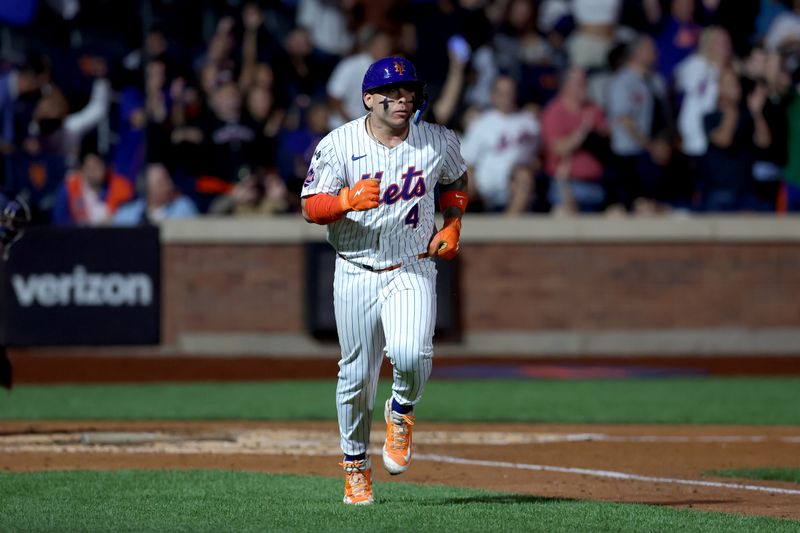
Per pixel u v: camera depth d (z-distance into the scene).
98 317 56.09
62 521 19.19
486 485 25.88
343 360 20.66
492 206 66.56
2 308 54.59
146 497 22.27
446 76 69.44
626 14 70.00
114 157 65.88
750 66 69.81
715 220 65.88
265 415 41.72
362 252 20.08
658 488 25.61
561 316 65.12
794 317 66.50
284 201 66.19
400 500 22.06
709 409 44.31
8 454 30.50
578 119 67.12
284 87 67.25
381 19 68.94
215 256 63.34
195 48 67.12
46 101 65.38
